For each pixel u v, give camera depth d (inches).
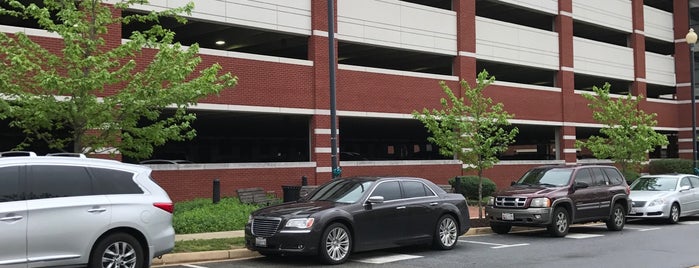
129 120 478.9
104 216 327.6
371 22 936.3
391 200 467.5
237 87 784.3
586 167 640.4
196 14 761.6
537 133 1627.7
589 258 454.3
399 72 964.6
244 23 804.0
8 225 298.2
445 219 502.3
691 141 1489.9
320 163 864.3
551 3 1219.2
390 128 1366.9
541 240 574.2
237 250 462.0
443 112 743.7
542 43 1197.1
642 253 480.4
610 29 1370.6
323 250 417.4
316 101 863.1
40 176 317.1
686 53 1505.9
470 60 1057.5
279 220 418.3
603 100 1052.5
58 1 482.0
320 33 874.8
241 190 735.1
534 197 582.6
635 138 979.3
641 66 1408.7
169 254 434.0
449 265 422.9
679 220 789.9
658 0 1573.6
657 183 772.6
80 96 451.2
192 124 1174.3
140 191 349.1
